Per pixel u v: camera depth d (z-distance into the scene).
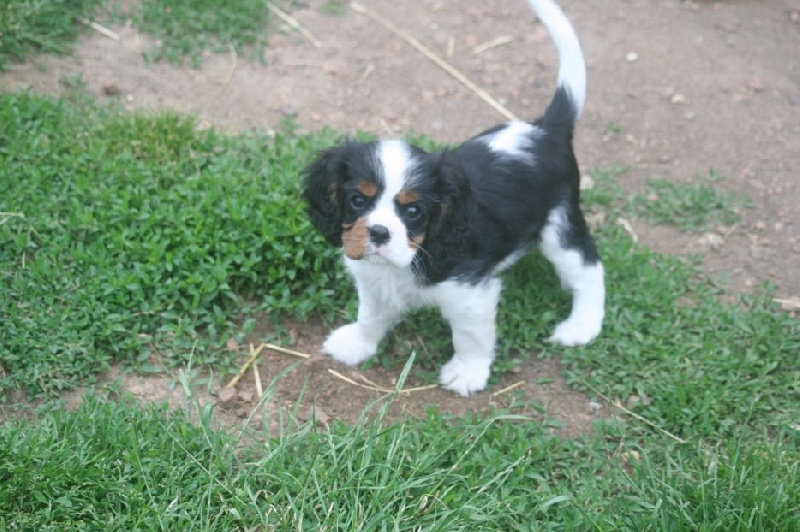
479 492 1.08
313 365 1.24
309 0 1.71
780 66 1.64
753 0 1.76
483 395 1.22
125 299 1.23
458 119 1.55
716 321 1.28
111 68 1.55
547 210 1.22
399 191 1.09
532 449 1.15
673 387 1.20
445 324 1.28
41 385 1.17
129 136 1.41
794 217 1.42
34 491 1.05
